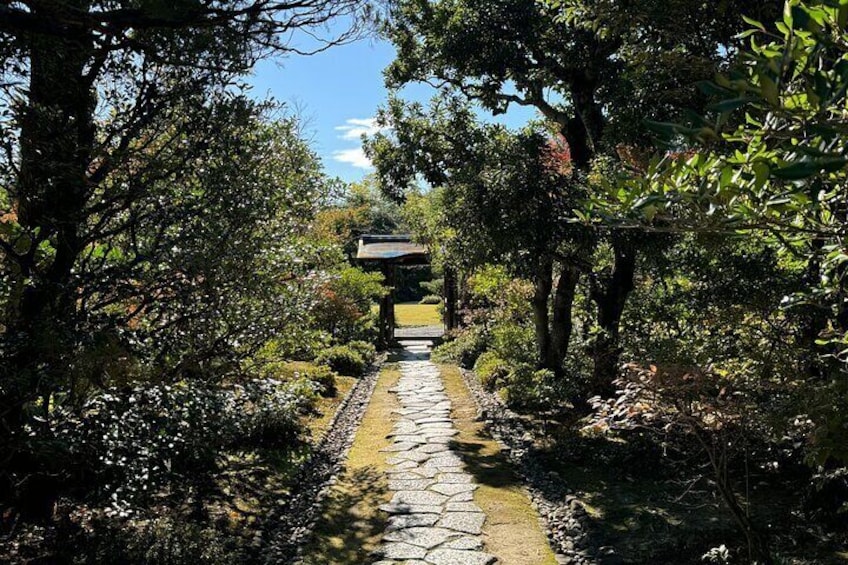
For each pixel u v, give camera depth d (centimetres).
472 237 816
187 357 488
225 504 571
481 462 742
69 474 457
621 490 623
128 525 475
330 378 1124
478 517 570
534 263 812
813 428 333
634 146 610
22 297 384
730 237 257
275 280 541
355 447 815
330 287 1540
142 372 433
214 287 462
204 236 445
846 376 311
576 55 865
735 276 645
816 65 177
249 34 354
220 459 665
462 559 481
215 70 413
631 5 480
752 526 423
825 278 341
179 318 464
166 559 423
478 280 1310
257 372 601
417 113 1032
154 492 525
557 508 586
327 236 1509
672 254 754
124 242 477
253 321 537
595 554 485
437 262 1351
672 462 681
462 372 1412
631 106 614
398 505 601
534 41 888
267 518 552
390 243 2045
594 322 1009
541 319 1031
